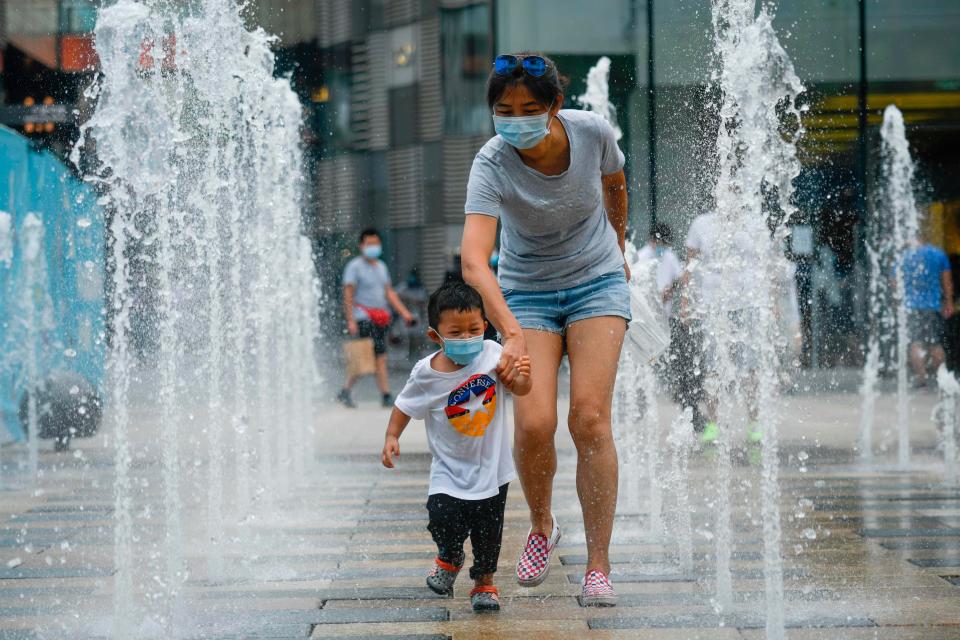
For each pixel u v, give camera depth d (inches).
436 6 1562.5
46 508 476.7
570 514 452.1
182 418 796.6
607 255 316.8
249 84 652.7
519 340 279.6
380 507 475.5
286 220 789.2
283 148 780.0
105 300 763.4
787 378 1120.8
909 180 1189.1
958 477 538.0
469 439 305.4
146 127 385.1
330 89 1593.3
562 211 306.2
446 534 306.3
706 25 892.6
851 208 1167.6
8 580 345.7
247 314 746.8
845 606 301.6
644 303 348.2
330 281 1542.8
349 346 987.9
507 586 331.9
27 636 282.7
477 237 299.1
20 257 713.6
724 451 320.8
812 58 1176.8
